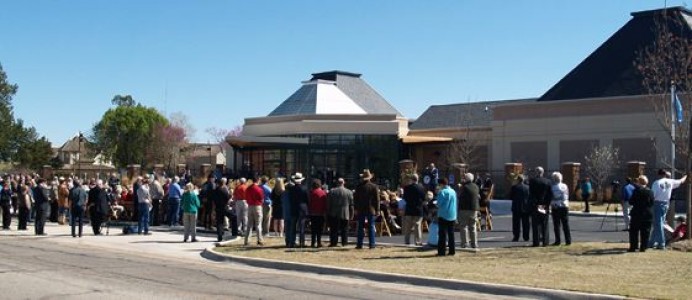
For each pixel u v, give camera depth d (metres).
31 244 21.92
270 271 16.08
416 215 20.20
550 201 19.50
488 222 25.27
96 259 17.89
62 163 95.38
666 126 31.83
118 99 109.06
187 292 12.55
